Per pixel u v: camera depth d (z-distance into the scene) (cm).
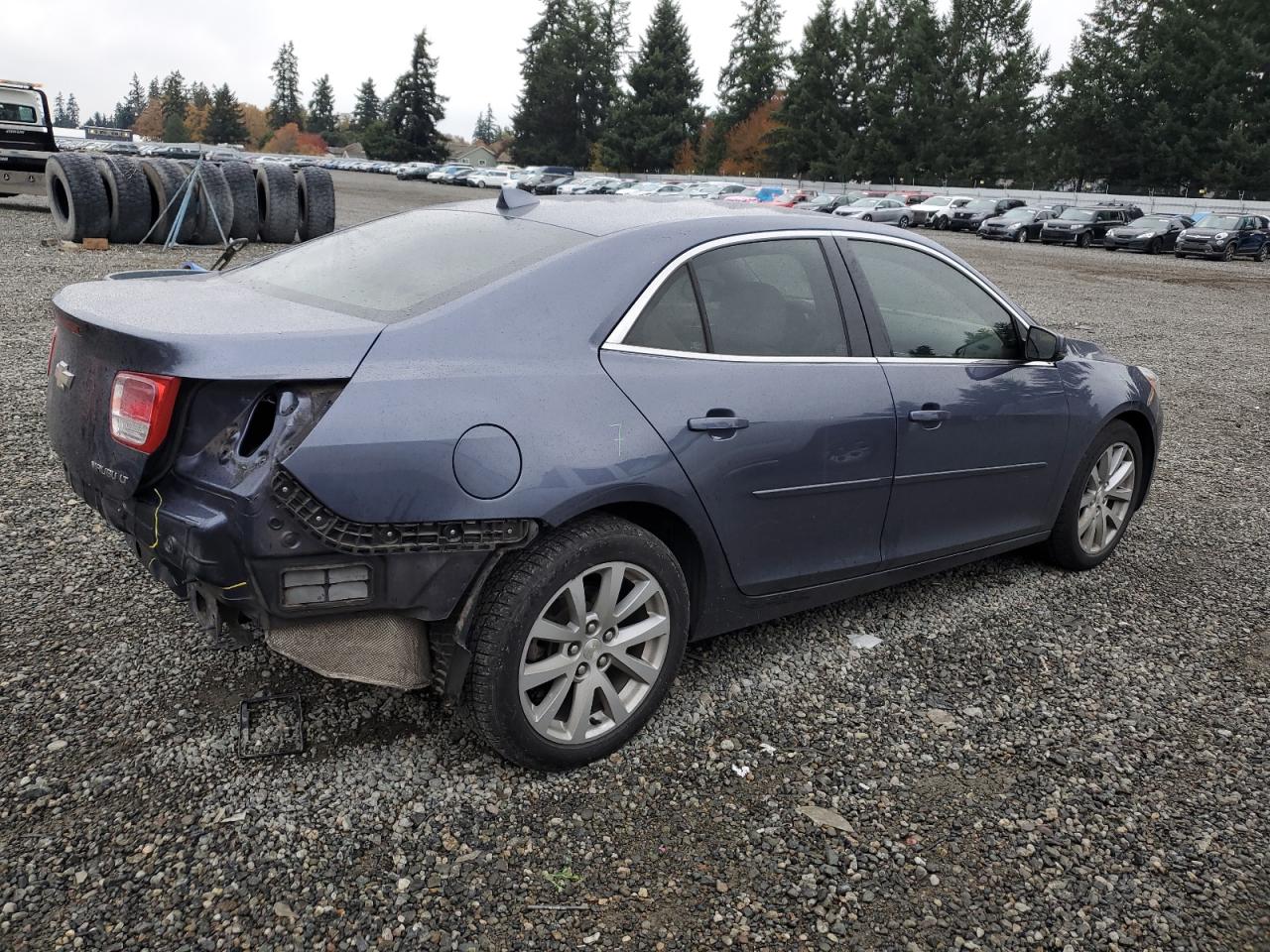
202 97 18712
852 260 362
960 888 253
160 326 255
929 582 454
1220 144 5712
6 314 912
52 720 296
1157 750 321
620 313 292
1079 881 257
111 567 404
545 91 10088
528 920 233
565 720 290
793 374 327
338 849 251
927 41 7131
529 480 259
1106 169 6456
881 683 355
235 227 1623
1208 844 274
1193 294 1998
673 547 315
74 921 222
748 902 244
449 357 261
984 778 300
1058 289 1936
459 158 13838
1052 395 422
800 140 7644
